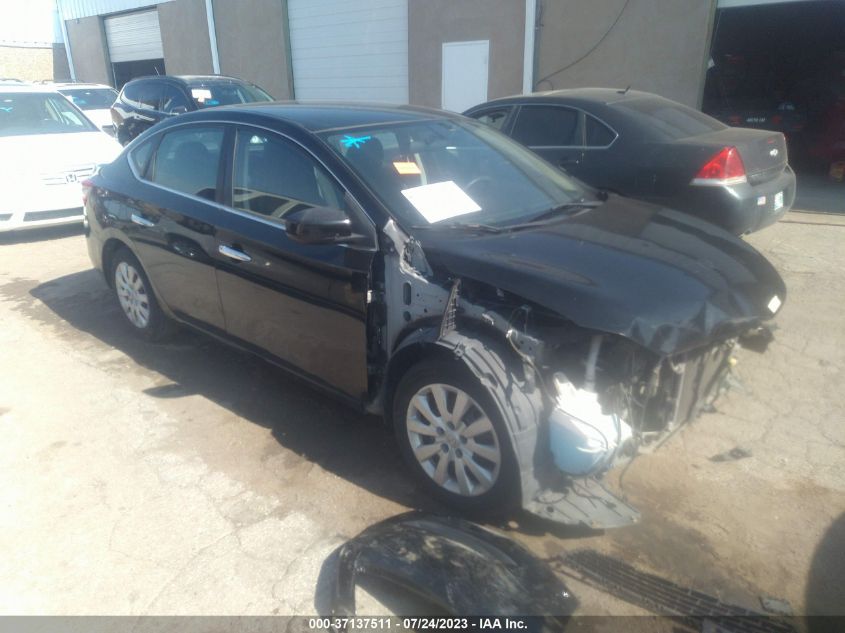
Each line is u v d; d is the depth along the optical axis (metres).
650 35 9.95
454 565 2.48
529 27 10.97
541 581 2.46
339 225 2.96
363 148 3.45
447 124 3.96
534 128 6.58
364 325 3.09
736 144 5.49
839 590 2.54
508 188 3.66
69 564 2.76
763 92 11.79
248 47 16.08
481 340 2.76
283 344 3.62
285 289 3.44
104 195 4.76
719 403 3.84
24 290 6.19
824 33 12.27
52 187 7.41
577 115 6.31
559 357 2.75
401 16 12.84
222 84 11.06
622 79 10.38
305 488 3.21
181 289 4.23
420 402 2.98
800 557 2.70
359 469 3.36
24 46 22.88
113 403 4.05
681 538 2.81
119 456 3.51
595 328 2.54
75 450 3.57
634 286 2.71
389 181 3.27
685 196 5.61
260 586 2.63
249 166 3.72
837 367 4.20
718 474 3.22
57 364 4.61
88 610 2.53
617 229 3.31
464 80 12.12
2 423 3.85
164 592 2.61
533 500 2.75
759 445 3.44
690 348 2.65
